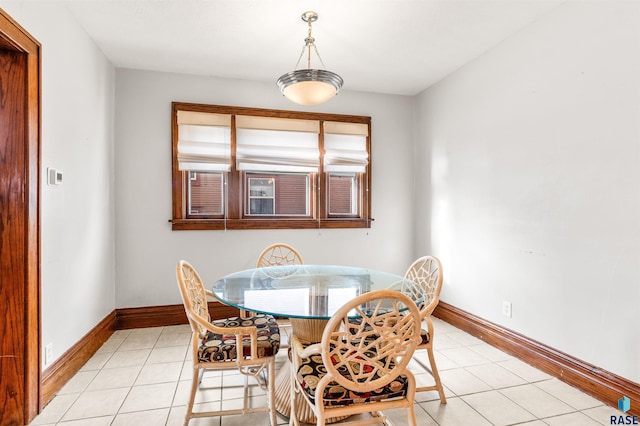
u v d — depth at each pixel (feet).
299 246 11.87
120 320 10.34
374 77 11.31
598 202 6.67
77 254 7.77
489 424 5.90
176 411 6.23
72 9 7.39
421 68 10.63
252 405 6.44
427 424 5.90
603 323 6.59
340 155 12.23
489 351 8.90
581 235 6.99
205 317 6.68
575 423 5.91
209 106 11.05
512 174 8.67
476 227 9.91
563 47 7.33
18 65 5.87
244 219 11.44
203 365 5.65
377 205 12.73
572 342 7.20
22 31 5.70
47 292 6.48
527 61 8.21
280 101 11.76
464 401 6.61
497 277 9.15
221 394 6.83
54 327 6.73
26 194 5.90
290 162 11.70
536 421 5.97
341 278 7.29
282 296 5.92
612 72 6.41
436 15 7.74
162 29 8.28
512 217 8.68
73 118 7.61
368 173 12.61
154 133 10.69
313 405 4.49
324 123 12.11
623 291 6.27
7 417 5.76
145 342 9.38
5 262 5.80
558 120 7.46
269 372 5.84
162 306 10.72
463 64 10.37
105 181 9.62
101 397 6.65
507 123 8.82
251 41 8.89
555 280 7.55
